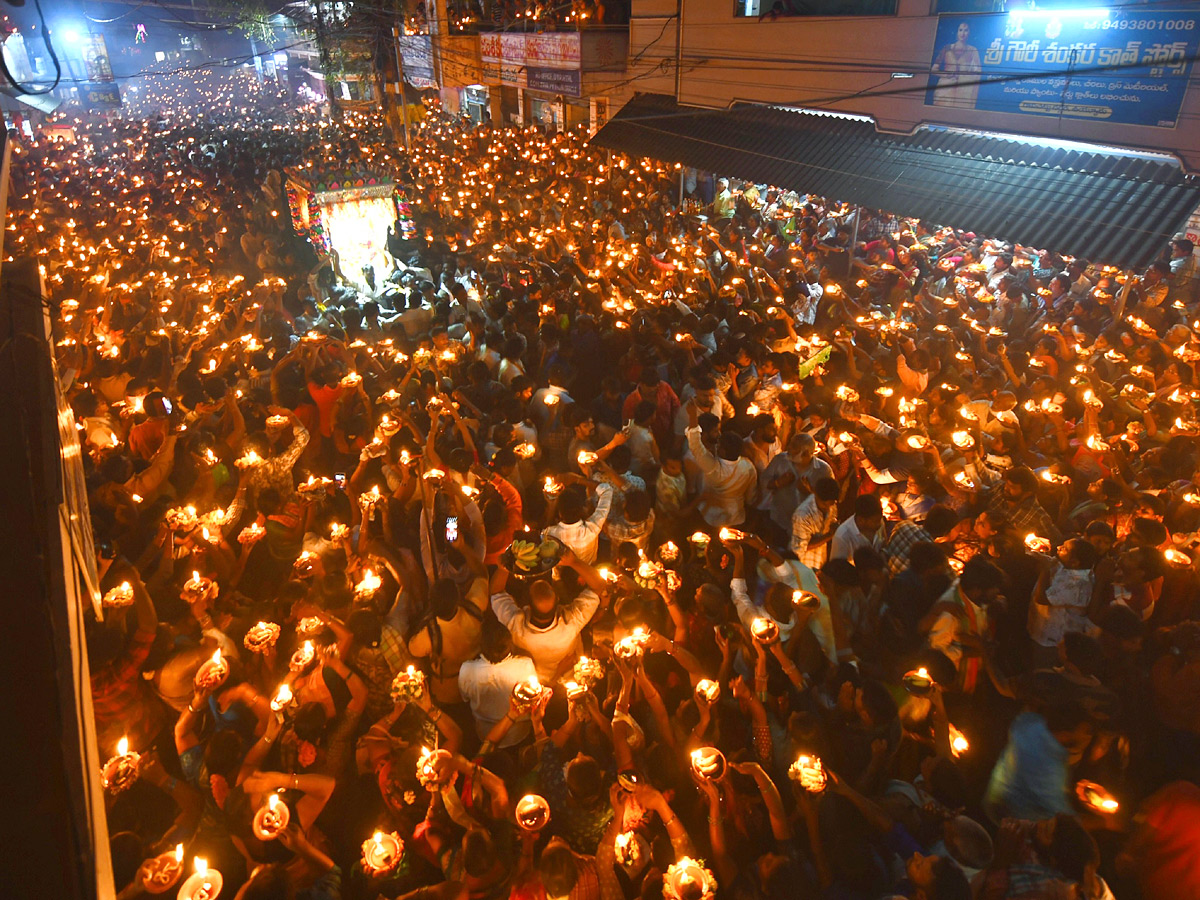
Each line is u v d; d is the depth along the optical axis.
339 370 7.36
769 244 13.90
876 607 4.47
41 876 1.27
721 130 15.39
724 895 3.36
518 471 6.57
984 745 4.16
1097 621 4.37
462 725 4.73
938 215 10.75
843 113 13.50
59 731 1.42
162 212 19.09
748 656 4.21
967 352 8.20
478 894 3.13
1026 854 2.97
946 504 5.63
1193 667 3.88
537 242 13.81
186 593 4.20
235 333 10.03
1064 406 7.05
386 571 5.32
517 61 27.55
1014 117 10.62
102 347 8.48
